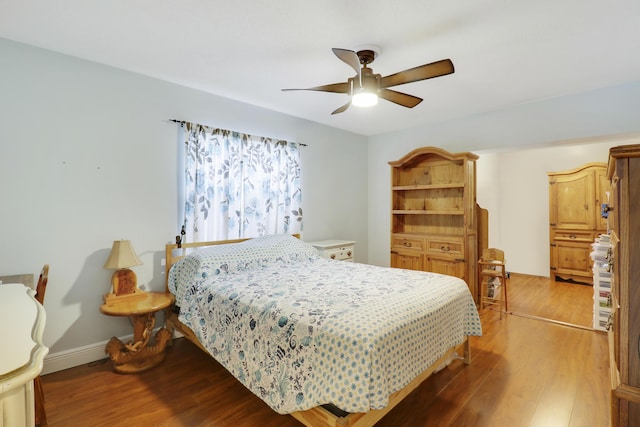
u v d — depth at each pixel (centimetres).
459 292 227
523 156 558
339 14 184
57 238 237
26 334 96
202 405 197
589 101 307
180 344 285
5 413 72
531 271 555
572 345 279
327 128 439
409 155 404
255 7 179
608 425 175
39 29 205
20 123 222
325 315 166
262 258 289
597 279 312
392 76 205
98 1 175
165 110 288
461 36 208
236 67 258
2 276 213
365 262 503
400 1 172
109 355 238
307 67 257
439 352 195
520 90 306
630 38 210
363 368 138
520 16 186
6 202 217
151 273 283
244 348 188
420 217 430
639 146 116
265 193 355
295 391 156
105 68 256
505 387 214
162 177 288
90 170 251
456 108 360
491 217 559
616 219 126
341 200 461
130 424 179
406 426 176
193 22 195
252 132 351
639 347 119
